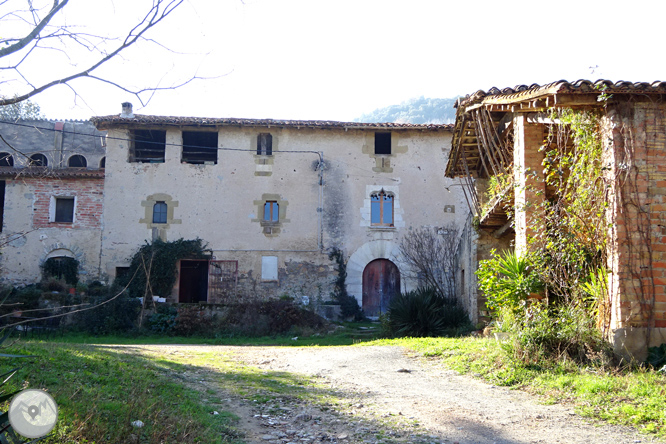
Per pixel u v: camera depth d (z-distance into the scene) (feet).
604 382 21.58
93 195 73.82
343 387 24.26
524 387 23.15
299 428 17.81
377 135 76.64
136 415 16.58
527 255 30.50
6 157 22.49
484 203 46.01
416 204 73.82
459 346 32.01
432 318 47.62
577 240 27.71
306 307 69.41
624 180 25.81
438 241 72.59
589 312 27.14
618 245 25.55
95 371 21.90
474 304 47.88
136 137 76.64
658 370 23.18
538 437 16.88
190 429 16.24
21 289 67.05
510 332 28.89
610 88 25.71
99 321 61.41
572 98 26.35
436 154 75.05
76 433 14.47
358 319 70.13
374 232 73.00
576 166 28.30
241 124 72.59
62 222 73.10
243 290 71.05
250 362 31.96
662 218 25.63
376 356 32.58
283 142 74.43
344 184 73.87
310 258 72.13
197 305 63.62
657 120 26.11
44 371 20.26
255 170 73.77
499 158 41.78
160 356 31.22
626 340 24.68
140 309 64.39
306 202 73.36
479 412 19.72
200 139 77.92
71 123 81.30
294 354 35.37
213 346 45.11
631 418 18.20
